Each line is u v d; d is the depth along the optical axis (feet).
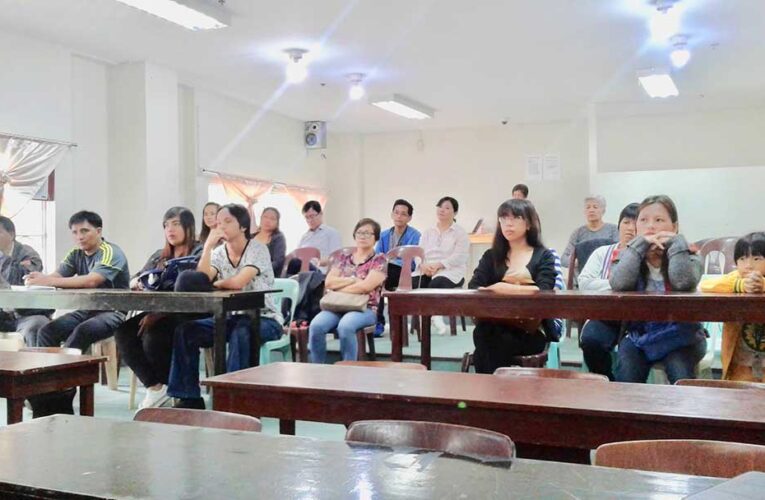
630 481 3.91
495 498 3.63
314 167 31.53
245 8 16.55
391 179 32.53
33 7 16.56
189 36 18.72
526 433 6.03
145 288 13.62
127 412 13.39
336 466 4.22
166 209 21.77
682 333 10.23
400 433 5.14
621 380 10.62
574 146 29.76
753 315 9.53
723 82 23.80
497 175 30.89
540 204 30.22
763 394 6.39
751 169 26.43
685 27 18.03
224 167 25.68
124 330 13.52
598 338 11.53
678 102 26.68
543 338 11.79
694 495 3.13
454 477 4.00
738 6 16.53
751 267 10.39
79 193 20.52
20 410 7.84
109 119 21.49
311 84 23.88
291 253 20.02
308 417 6.91
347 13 16.90
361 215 32.73
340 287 15.61
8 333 15.47
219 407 7.32
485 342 11.64
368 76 22.75
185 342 12.71
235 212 13.62
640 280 11.30
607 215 28.09
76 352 10.17
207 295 12.07
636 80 23.39
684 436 5.50
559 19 17.34
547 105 27.17
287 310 15.87
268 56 20.61
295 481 3.92
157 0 15.17
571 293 10.78
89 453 4.55
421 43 19.22
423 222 32.09
